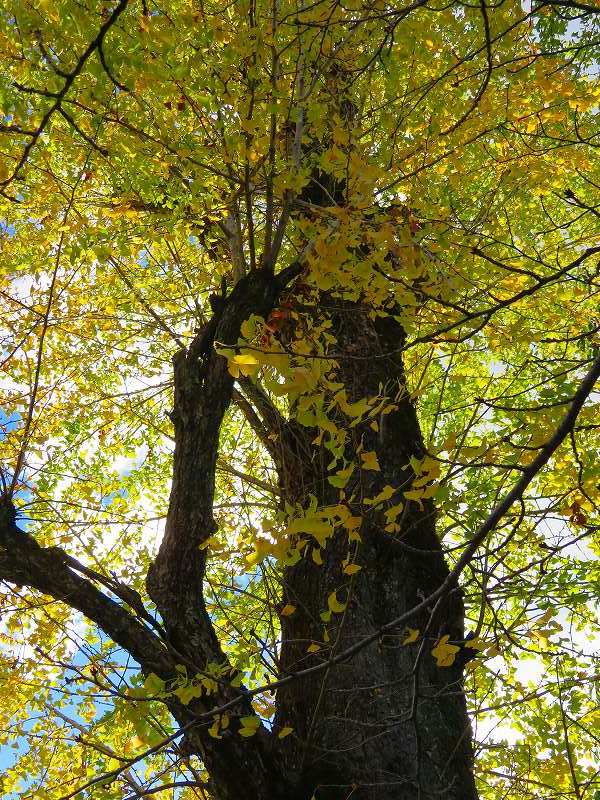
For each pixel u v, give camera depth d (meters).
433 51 3.81
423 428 5.89
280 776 2.75
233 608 4.55
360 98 4.21
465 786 2.89
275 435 3.96
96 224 3.86
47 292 4.44
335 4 2.53
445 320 3.35
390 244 2.07
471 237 3.96
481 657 2.57
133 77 3.04
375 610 3.23
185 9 3.45
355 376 3.82
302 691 3.11
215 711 2.02
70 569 2.83
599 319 3.45
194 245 5.09
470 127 3.94
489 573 2.27
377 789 2.78
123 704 2.58
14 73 3.03
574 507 2.33
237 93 3.22
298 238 4.15
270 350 1.65
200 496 3.18
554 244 4.73
